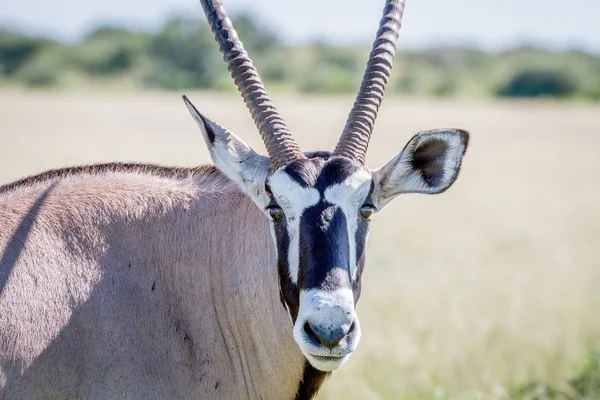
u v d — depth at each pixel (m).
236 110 86.38
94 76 145.12
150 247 8.87
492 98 153.50
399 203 36.16
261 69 153.38
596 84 155.75
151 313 8.65
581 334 16.06
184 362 8.71
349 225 8.07
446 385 13.63
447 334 15.95
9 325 7.96
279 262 8.22
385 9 9.38
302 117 81.31
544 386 13.14
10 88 136.62
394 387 13.68
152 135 61.31
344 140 8.70
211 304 9.00
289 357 9.04
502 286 20.06
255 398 9.16
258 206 8.63
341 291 7.64
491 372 14.06
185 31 147.38
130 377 8.38
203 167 9.62
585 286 20.05
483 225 30.39
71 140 54.41
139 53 146.75
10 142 51.19
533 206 36.00
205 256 9.05
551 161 55.38
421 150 8.62
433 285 20.11
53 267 8.34
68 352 8.13
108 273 8.55
